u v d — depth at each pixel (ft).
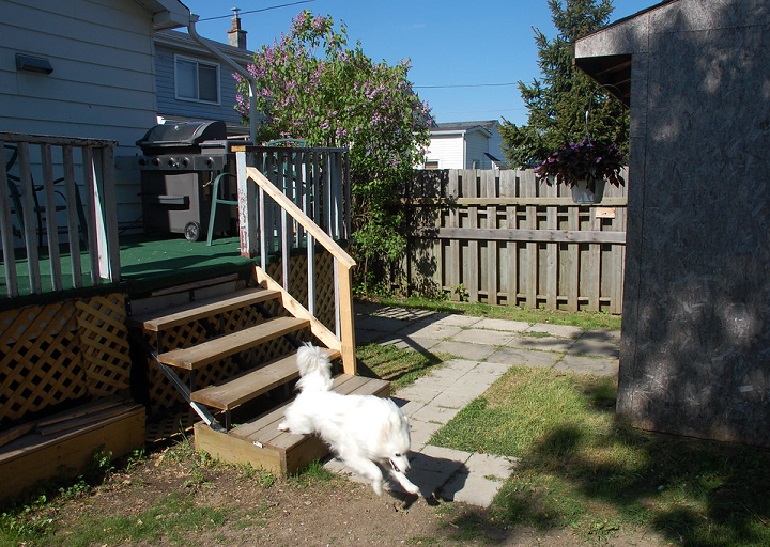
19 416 13.10
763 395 13.79
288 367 16.11
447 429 15.35
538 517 11.37
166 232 24.61
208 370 17.37
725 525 10.87
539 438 14.73
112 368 14.73
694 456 13.47
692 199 13.85
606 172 17.80
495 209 30.22
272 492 12.53
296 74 30.45
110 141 14.24
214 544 10.78
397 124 31.22
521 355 22.29
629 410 15.19
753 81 13.07
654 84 13.88
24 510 11.68
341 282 17.22
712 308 14.01
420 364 21.18
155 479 13.16
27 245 13.01
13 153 22.25
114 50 25.63
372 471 11.48
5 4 21.71
